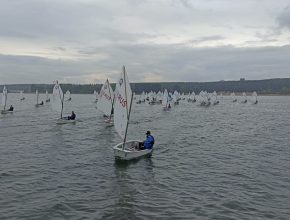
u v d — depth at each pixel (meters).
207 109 78.38
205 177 16.20
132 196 13.34
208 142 27.14
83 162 19.22
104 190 14.09
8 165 18.31
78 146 24.56
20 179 15.59
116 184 14.96
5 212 11.58
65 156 20.89
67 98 133.62
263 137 30.22
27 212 11.60
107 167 18.09
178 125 40.78
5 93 56.12
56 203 12.49
